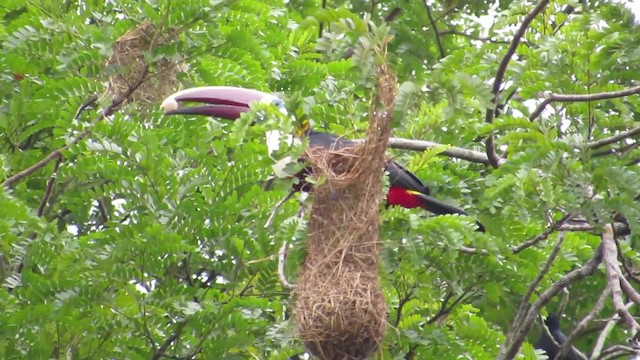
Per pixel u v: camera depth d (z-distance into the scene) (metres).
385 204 12.30
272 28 16.31
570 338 12.62
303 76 15.73
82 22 15.09
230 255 12.93
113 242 12.69
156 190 12.97
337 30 10.50
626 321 11.03
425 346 12.82
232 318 12.32
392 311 13.12
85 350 12.66
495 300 13.29
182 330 12.57
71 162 14.26
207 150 14.17
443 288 13.40
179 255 12.55
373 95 10.73
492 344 13.22
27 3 15.52
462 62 14.37
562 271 13.68
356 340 10.88
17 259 13.02
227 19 15.57
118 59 14.26
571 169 11.59
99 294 12.48
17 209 12.70
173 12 13.95
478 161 13.68
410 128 12.66
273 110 10.89
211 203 12.92
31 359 12.38
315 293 10.91
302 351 12.53
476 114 13.73
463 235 11.75
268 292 13.02
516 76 13.90
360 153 11.02
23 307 12.63
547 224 12.95
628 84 14.28
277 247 12.77
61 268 12.73
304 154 11.16
